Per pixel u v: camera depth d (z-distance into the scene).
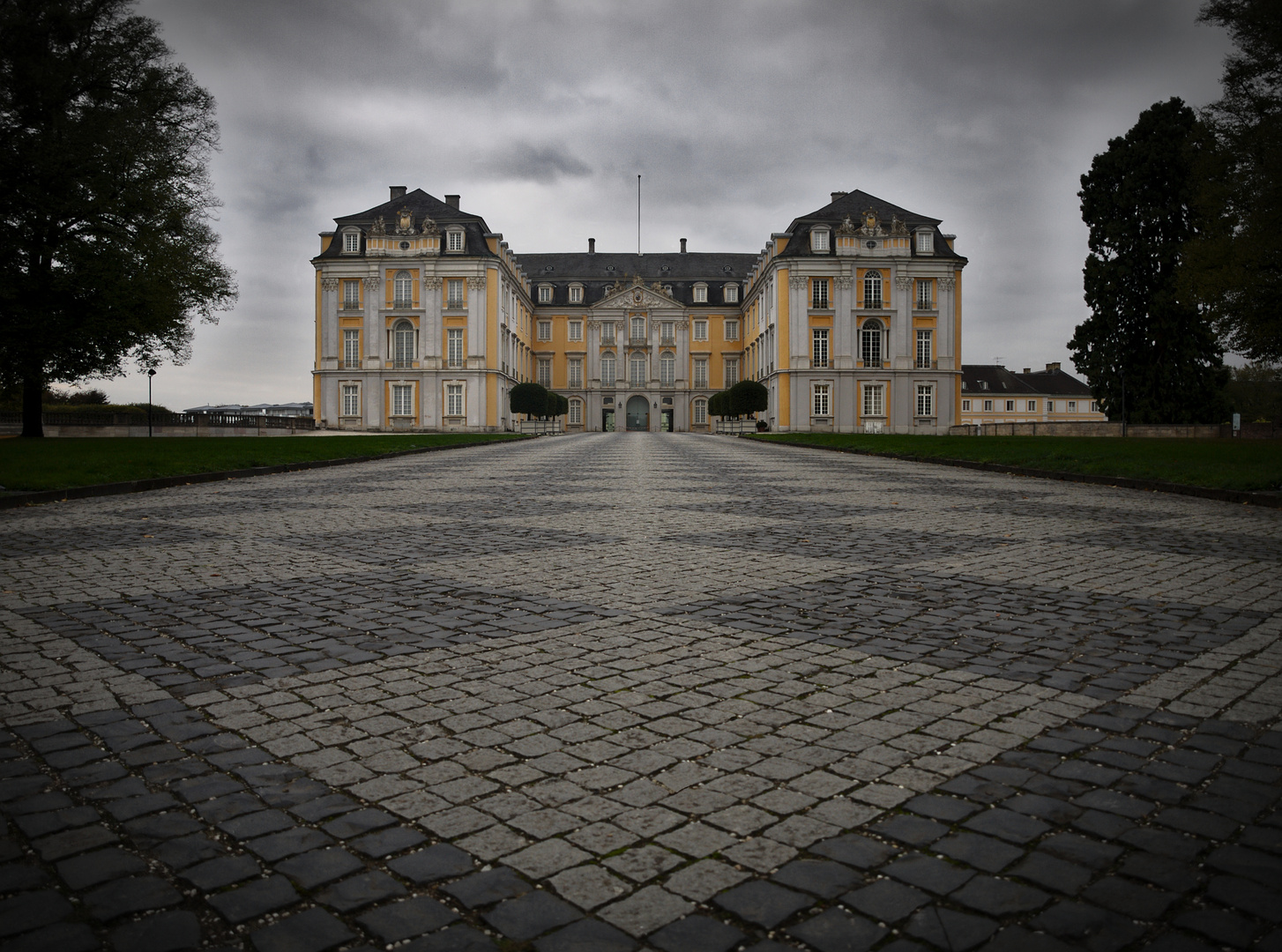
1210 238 31.73
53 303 31.84
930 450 25.39
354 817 2.79
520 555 7.78
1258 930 2.19
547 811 2.84
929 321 65.31
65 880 2.43
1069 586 6.37
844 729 3.53
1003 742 3.38
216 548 8.21
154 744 3.38
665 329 88.88
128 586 6.39
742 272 93.06
